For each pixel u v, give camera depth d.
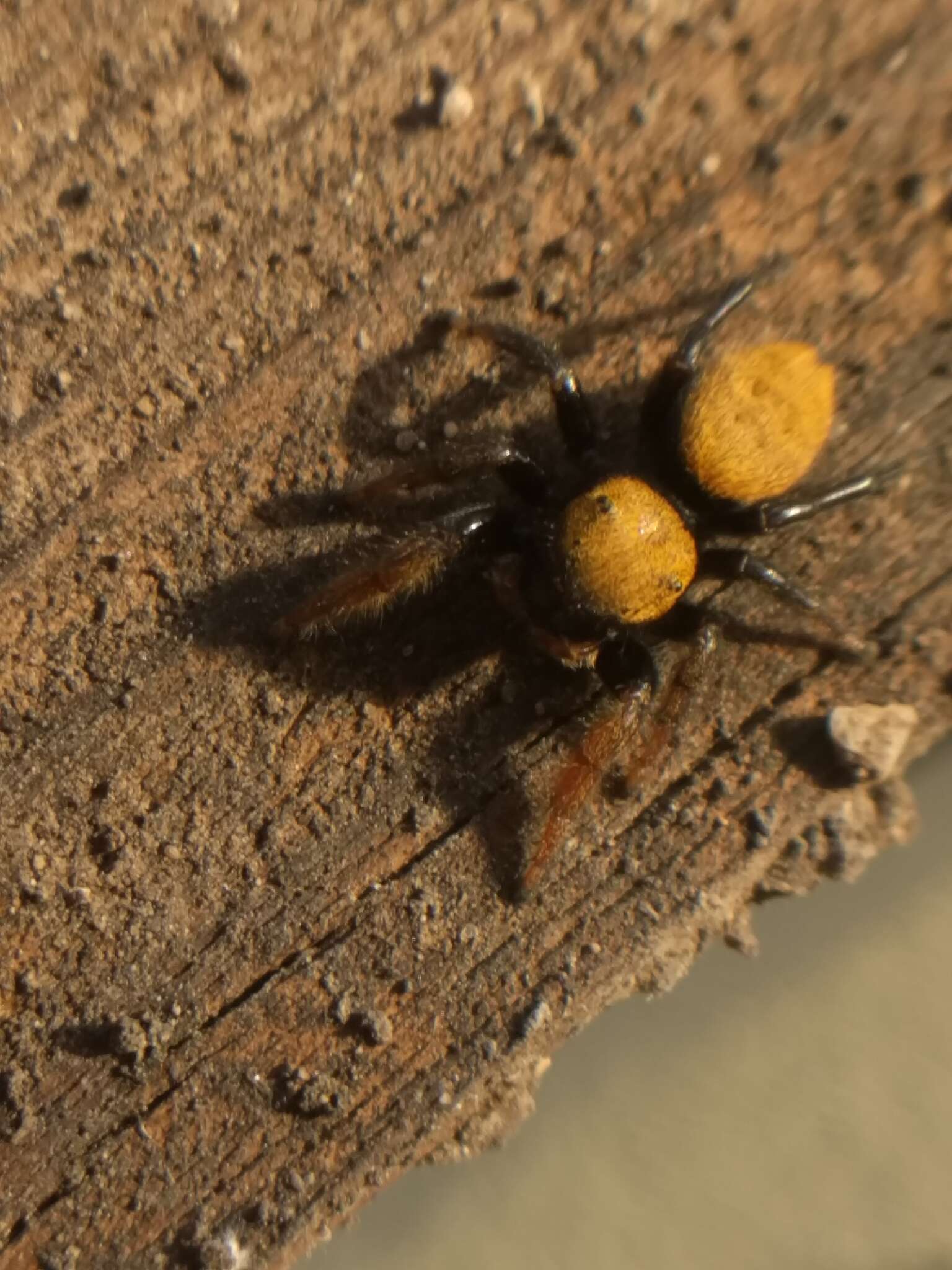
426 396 0.09
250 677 0.09
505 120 0.09
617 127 0.09
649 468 0.09
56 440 0.09
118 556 0.09
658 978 0.09
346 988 0.09
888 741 0.09
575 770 0.09
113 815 0.09
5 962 0.09
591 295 0.09
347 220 0.09
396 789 0.09
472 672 0.09
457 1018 0.09
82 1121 0.09
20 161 0.09
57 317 0.09
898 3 0.09
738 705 0.09
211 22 0.09
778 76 0.09
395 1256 0.10
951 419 0.09
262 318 0.09
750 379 0.09
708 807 0.09
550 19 0.09
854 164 0.09
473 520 0.09
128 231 0.09
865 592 0.09
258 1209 0.09
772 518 0.09
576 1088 0.10
